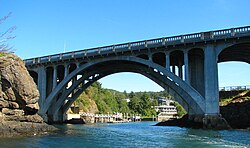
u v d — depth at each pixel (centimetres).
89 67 4328
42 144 2061
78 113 7019
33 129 3111
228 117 3919
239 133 2834
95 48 4156
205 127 3272
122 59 3922
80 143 2164
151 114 12488
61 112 4969
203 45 3428
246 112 3788
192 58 3747
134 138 2561
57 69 4875
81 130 3619
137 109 12550
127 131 3519
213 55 3366
